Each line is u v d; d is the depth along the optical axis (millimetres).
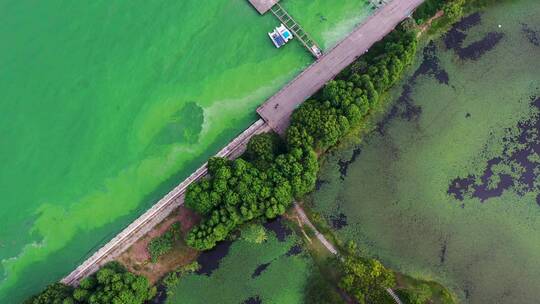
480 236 81812
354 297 77750
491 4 91875
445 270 80438
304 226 82562
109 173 86500
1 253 83375
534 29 91375
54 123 89500
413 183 84375
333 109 81188
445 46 90500
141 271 80625
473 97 88312
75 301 74312
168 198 82938
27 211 85250
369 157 85688
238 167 78062
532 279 79812
